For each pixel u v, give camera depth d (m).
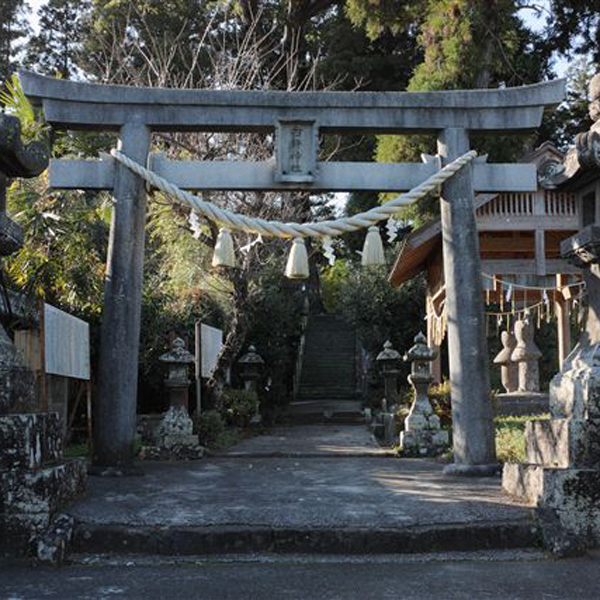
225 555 4.92
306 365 25.73
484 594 4.05
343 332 28.23
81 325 8.68
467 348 8.16
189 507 5.60
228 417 14.62
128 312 8.14
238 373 18.72
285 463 9.05
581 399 5.34
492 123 8.47
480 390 8.05
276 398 19.84
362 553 4.97
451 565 4.68
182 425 9.86
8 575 4.52
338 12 21.30
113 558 4.87
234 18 19.94
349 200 23.25
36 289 9.79
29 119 10.79
